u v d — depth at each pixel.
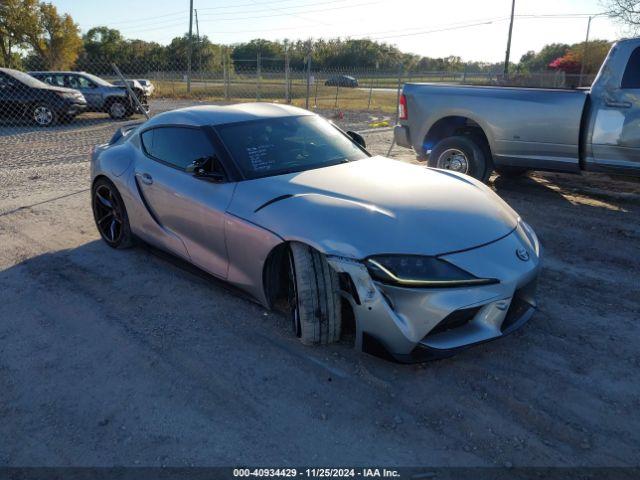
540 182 7.50
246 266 3.48
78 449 2.52
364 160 4.16
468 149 6.67
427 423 2.64
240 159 3.80
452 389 2.89
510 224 3.32
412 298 2.76
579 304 3.84
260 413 2.74
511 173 7.80
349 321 3.28
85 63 43.81
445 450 2.47
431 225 3.02
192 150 4.04
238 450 2.49
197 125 4.07
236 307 3.84
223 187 3.67
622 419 2.65
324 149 4.15
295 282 3.14
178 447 2.52
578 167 6.13
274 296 3.49
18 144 11.95
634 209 6.13
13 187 7.52
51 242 5.27
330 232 2.97
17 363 3.22
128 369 3.14
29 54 40.50
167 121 4.40
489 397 2.82
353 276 2.85
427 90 6.98
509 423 2.63
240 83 33.97
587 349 3.26
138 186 4.45
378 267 2.79
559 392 2.86
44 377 3.08
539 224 5.62
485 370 3.06
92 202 5.10
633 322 3.58
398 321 2.77
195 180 3.89
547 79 26.02
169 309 3.84
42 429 2.66
